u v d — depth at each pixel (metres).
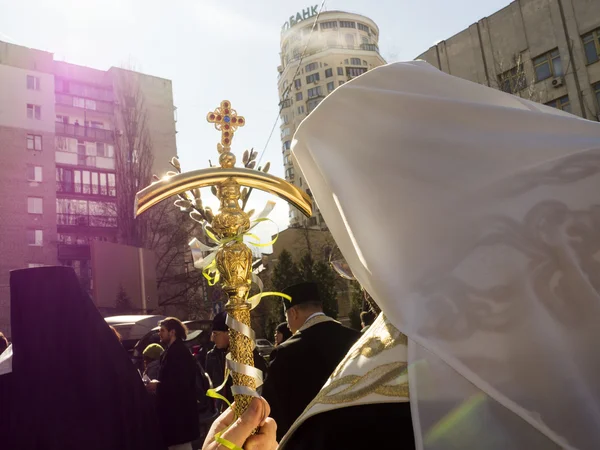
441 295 0.72
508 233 0.74
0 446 1.25
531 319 0.69
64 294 1.37
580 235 0.73
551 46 22.33
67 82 34.84
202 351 8.23
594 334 0.68
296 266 25.66
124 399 1.34
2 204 29.86
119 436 1.30
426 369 0.73
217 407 5.57
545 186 0.76
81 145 34.06
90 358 1.34
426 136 0.84
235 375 1.03
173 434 4.16
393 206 0.80
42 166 31.80
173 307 32.41
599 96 21.22
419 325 0.71
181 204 1.13
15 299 1.35
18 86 32.16
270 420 1.03
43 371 1.29
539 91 22.50
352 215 0.83
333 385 0.80
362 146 0.87
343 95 0.93
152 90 39.34
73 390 1.30
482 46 24.17
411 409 0.70
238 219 1.10
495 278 0.72
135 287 22.98
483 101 0.96
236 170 1.10
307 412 0.79
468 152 0.81
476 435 0.68
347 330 3.08
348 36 57.22
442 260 0.75
